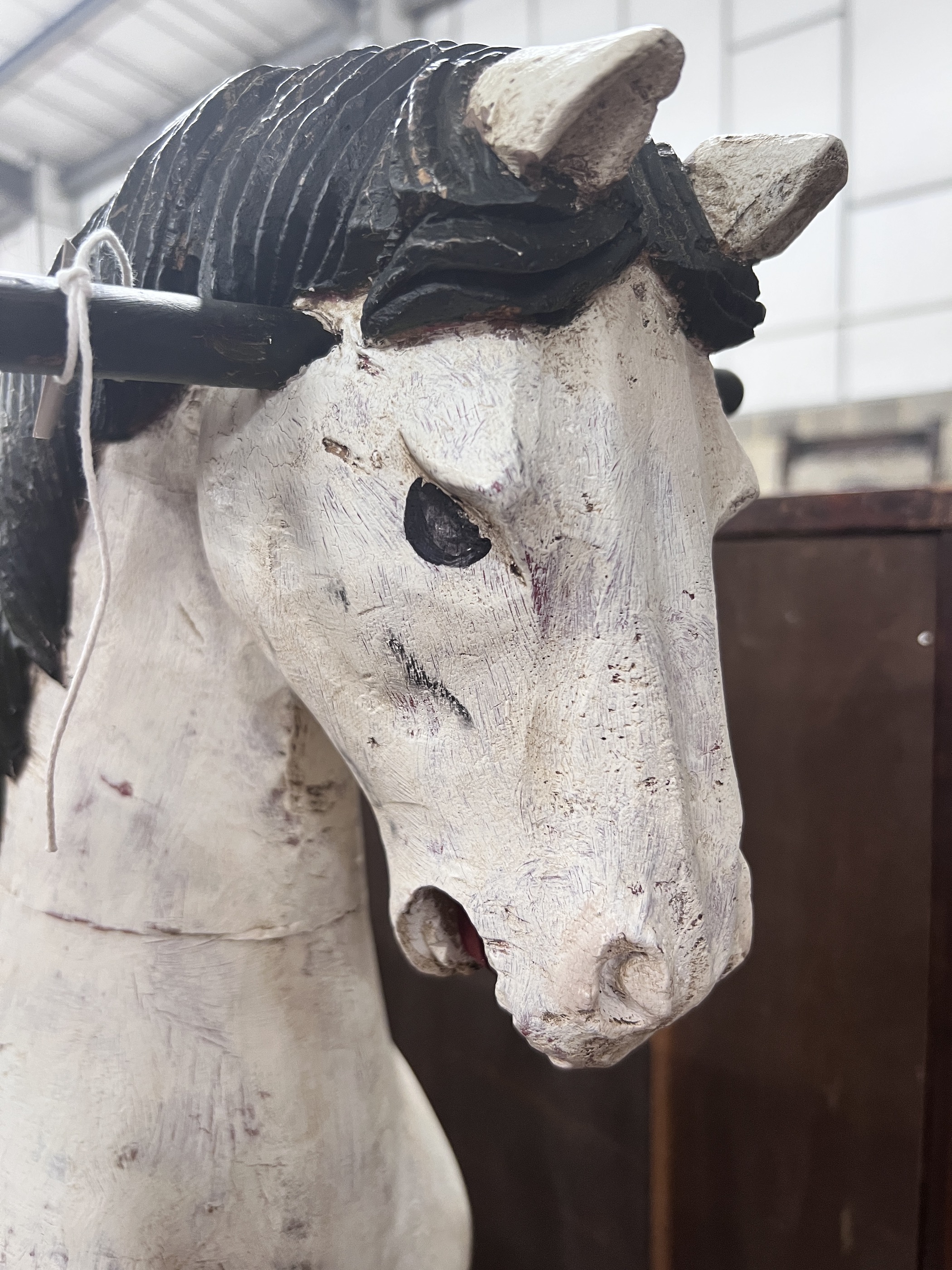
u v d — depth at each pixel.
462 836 0.39
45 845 0.49
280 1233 0.51
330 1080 0.54
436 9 1.61
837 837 0.85
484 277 0.34
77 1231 0.47
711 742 0.39
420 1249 0.58
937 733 0.76
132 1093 0.48
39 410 0.39
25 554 0.48
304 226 0.38
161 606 0.47
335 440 0.37
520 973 0.37
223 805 0.49
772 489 1.80
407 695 0.39
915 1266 0.81
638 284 0.38
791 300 1.91
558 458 0.35
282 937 0.52
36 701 0.49
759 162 0.41
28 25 1.06
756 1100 0.93
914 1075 0.80
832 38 1.71
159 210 0.42
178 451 0.46
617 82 0.30
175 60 1.16
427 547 0.36
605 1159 1.05
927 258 1.69
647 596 0.36
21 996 0.49
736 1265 0.96
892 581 0.80
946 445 1.56
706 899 0.37
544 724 0.37
